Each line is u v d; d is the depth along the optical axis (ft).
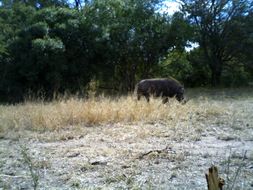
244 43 107.34
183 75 106.63
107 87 77.41
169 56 87.40
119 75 78.13
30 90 63.16
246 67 116.16
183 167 20.36
